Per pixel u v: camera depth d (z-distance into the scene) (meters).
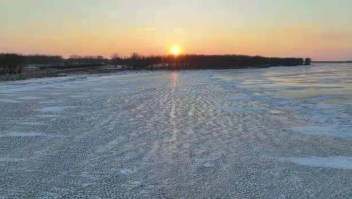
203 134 12.17
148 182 7.40
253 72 76.06
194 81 41.78
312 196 6.68
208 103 20.56
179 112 17.20
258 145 10.60
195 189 7.02
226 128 13.23
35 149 10.09
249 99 22.45
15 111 17.67
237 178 7.66
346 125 13.64
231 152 9.80
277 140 11.25
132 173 7.98
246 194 6.77
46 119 15.25
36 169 8.26
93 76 54.50
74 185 7.22
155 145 10.56
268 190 6.98
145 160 9.00
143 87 32.91
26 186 7.17
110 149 10.09
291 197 6.63
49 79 45.03
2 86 33.53
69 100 22.33
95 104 20.33
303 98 23.12
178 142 10.96
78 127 13.41
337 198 6.59
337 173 8.02
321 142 10.95
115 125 13.84
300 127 13.37
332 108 18.28
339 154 9.59
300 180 7.55
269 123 14.23
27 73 58.66
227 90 29.05
